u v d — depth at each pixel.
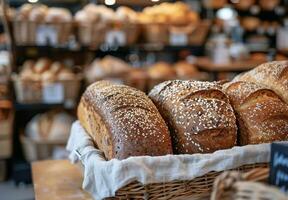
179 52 4.00
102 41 3.27
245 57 4.03
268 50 4.33
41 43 3.18
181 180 1.04
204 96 1.22
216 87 1.26
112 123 1.12
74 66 3.69
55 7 3.72
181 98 1.20
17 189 3.24
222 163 1.07
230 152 1.09
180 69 3.49
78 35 3.28
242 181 0.68
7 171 3.48
